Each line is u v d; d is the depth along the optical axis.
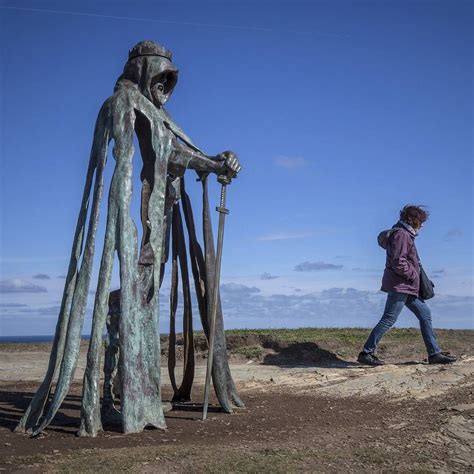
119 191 5.02
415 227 7.50
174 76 5.48
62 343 4.95
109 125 5.16
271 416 5.44
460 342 8.77
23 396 6.51
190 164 5.52
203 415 5.30
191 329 6.14
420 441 4.55
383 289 7.53
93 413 4.68
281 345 8.90
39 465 3.76
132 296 4.94
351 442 4.48
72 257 5.04
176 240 6.05
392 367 7.31
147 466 3.69
